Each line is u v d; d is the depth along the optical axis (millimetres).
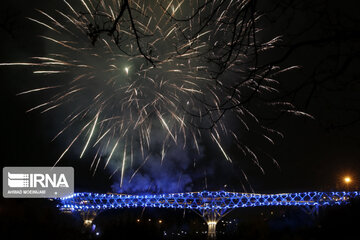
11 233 9781
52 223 10445
